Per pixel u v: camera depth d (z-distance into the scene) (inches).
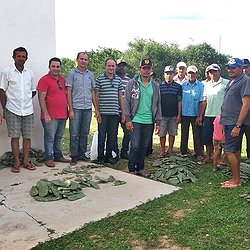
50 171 223.5
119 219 148.5
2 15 236.2
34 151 257.6
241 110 182.4
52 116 235.0
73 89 238.8
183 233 135.5
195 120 268.1
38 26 258.2
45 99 232.7
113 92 248.5
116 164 259.1
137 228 139.8
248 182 202.4
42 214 153.9
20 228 139.7
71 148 244.8
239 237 132.0
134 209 160.4
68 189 179.8
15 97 217.3
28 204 165.6
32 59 257.3
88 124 248.5
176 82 280.5
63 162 247.9
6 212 156.1
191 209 161.0
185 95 268.7
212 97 246.5
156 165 249.1
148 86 216.4
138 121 217.0
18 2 244.2
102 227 140.9
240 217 149.6
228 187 193.3
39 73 262.7
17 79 217.5
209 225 142.5
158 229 139.3
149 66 211.2
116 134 259.3
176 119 276.2
